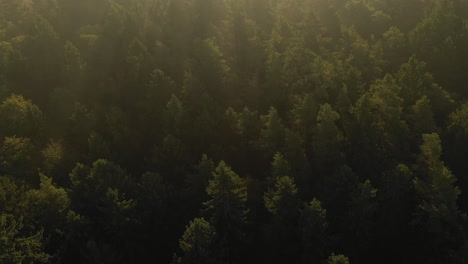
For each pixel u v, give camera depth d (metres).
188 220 57.78
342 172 55.06
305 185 58.88
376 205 52.41
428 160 56.97
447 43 77.00
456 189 51.25
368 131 61.75
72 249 51.97
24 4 95.06
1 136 64.94
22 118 66.00
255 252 54.78
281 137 63.03
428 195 53.31
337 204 55.31
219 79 74.00
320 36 85.44
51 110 71.25
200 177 58.50
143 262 54.88
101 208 52.25
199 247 46.72
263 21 95.88
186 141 66.50
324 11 91.94
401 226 55.56
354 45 79.44
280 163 56.94
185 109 68.12
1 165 58.69
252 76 77.31
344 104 65.75
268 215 57.16
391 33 84.31
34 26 83.50
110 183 55.78
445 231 50.75
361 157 60.97
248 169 65.44
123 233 52.44
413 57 68.44
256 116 66.12
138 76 74.25
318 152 60.53
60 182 61.41
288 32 85.06
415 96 67.69
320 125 60.38
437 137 55.25
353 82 68.69
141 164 65.69
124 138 66.25
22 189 52.84
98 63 80.06
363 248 53.94
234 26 84.88
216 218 52.34
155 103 70.94
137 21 87.81
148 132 69.81
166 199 58.09
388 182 54.81
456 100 71.06
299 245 52.62
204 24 89.25
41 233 47.03
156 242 56.41
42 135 67.69
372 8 97.06
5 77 75.75
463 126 62.47
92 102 74.25
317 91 68.81
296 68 73.44
